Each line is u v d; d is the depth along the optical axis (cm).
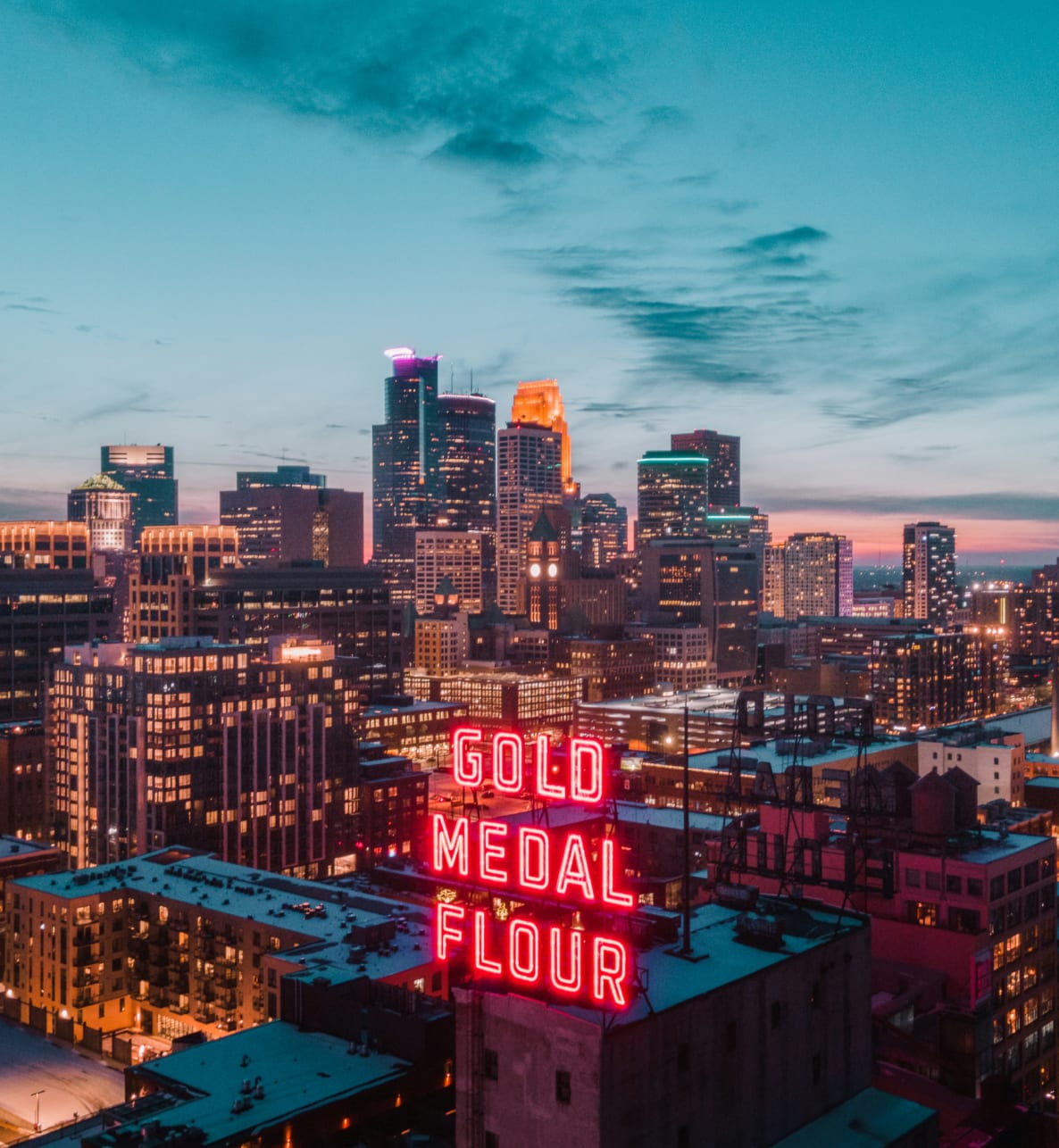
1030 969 12862
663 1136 7850
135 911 18425
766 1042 8700
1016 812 18425
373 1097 11100
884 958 12506
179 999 17650
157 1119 10375
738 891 10456
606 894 8356
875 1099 9506
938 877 12400
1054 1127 9925
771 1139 8712
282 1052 11975
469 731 9400
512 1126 8012
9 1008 19138
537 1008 7862
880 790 12962
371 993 12431
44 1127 14400
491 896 8931
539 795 8919
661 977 8500
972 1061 10431
